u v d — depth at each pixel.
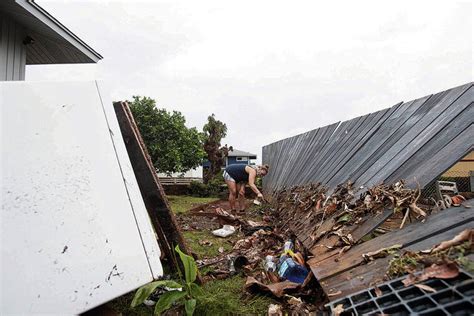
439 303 0.98
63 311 1.23
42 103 1.42
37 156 1.35
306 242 2.66
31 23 4.48
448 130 1.96
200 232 4.31
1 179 1.28
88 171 1.42
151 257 1.48
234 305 1.80
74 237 1.31
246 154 30.05
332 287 1.53
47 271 1.24
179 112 14.04
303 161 5.96
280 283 1.98
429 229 1.46
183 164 13.93
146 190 2.31
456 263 1.08
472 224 1.28
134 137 2.29
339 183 3.27
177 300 1.80
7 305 1.18
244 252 3.08
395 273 1.27
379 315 1.05
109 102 1.61
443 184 3.53
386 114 3.39
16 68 4.59
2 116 1.34
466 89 2.11
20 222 1.25
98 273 1.32
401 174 2.12
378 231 1.98
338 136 4.64
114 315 1.61
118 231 1.41
